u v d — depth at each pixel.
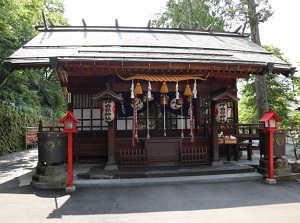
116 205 5.12
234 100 7.70
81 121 9.50
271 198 5.57
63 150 6.87
